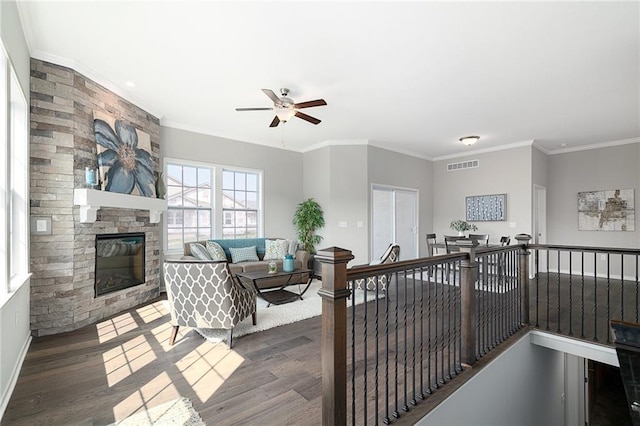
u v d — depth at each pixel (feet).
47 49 10.08
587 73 11.34
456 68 11.06
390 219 22.93
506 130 18.35
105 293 12.44
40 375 7.84
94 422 6.04
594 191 21.15
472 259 8.47
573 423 15.88
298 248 21.57
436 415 6.60
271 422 6.02
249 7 7.97
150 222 15.03
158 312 13.10
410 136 20.02
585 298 14.79
